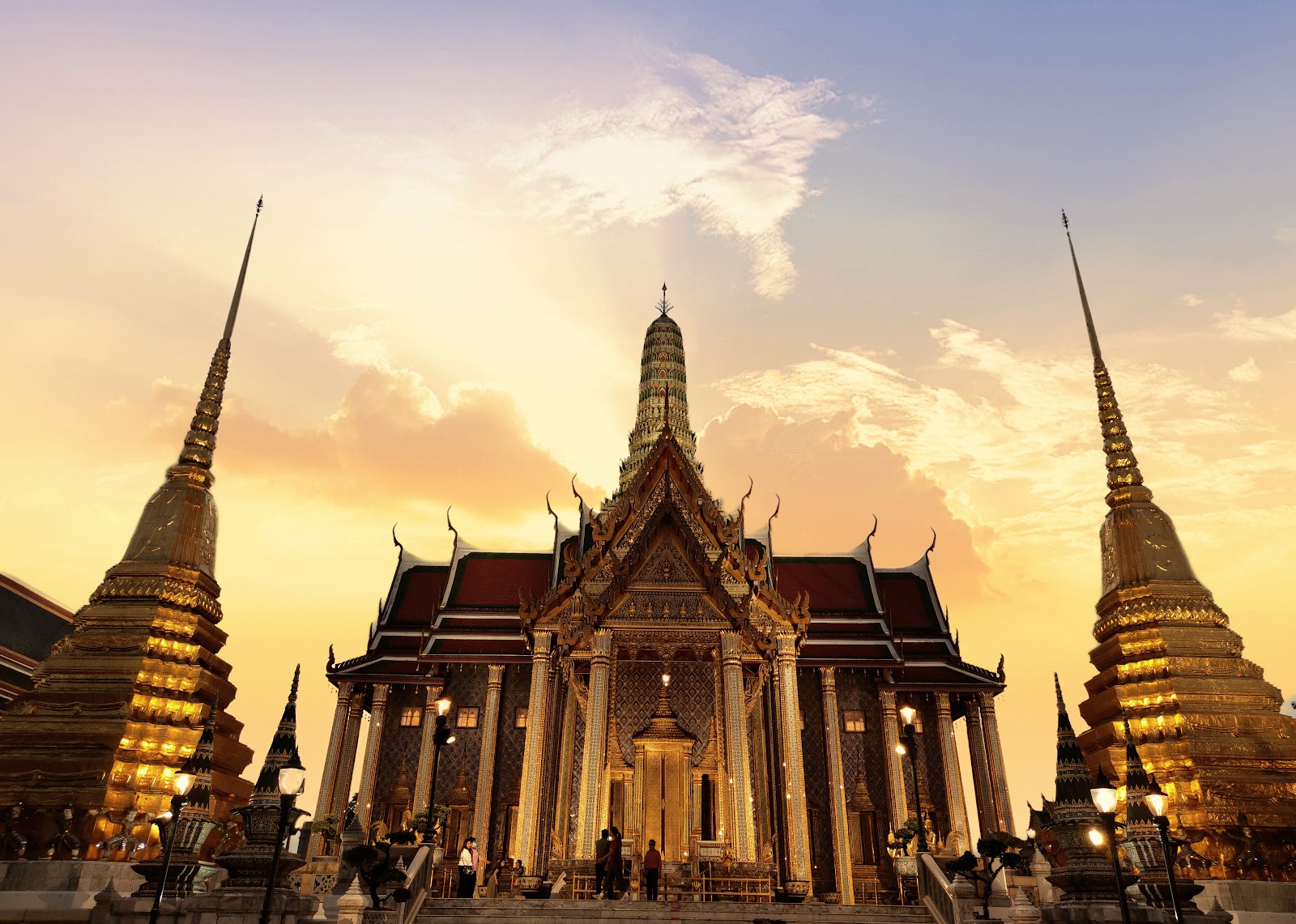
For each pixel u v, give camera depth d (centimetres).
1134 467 3195
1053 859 2297
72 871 2225
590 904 2061
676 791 2809
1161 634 2772
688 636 2784
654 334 5909
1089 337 3503
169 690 2700
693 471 3162
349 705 3909
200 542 3058
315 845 3244
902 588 4469
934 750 3947
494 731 3712
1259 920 2167
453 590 4278
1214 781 2431
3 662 3559
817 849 3684
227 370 3444
